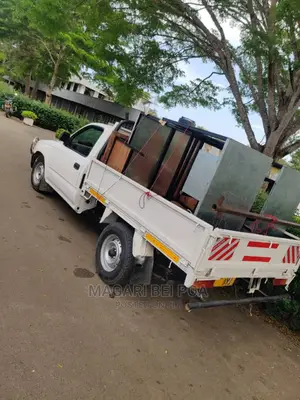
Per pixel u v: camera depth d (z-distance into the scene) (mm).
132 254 4051
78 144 6168
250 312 5363
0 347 2699
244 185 3879
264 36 6590
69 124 22344
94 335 3291
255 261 3955
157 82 10836
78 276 4254
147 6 8680
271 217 4121
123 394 2725
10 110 19188
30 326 3059
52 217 5887
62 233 5383
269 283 5176
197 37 9195
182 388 3078
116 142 4906
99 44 11141
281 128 7570
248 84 9234
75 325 3320
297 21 6430
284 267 4438
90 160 5258
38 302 3443
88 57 22672
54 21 9898
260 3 7855
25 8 18312
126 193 4332
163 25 9367
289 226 4418
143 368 3125
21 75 33281
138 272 4074
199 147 4332
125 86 11070
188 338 3951
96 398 2580
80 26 20719
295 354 4629
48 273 4059
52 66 28719
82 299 3805
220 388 3312
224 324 4695
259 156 3863
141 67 10641
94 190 5008
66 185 5809
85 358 2945
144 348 3418
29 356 2721
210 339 4145
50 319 3260
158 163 4266
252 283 4301
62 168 6066
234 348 4180
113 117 31750
